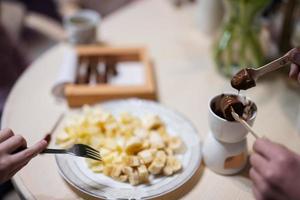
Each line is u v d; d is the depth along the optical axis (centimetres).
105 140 56
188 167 53
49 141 56
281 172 39
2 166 44
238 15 68
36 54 104
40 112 65
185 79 73
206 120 63
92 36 83
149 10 99
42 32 104
